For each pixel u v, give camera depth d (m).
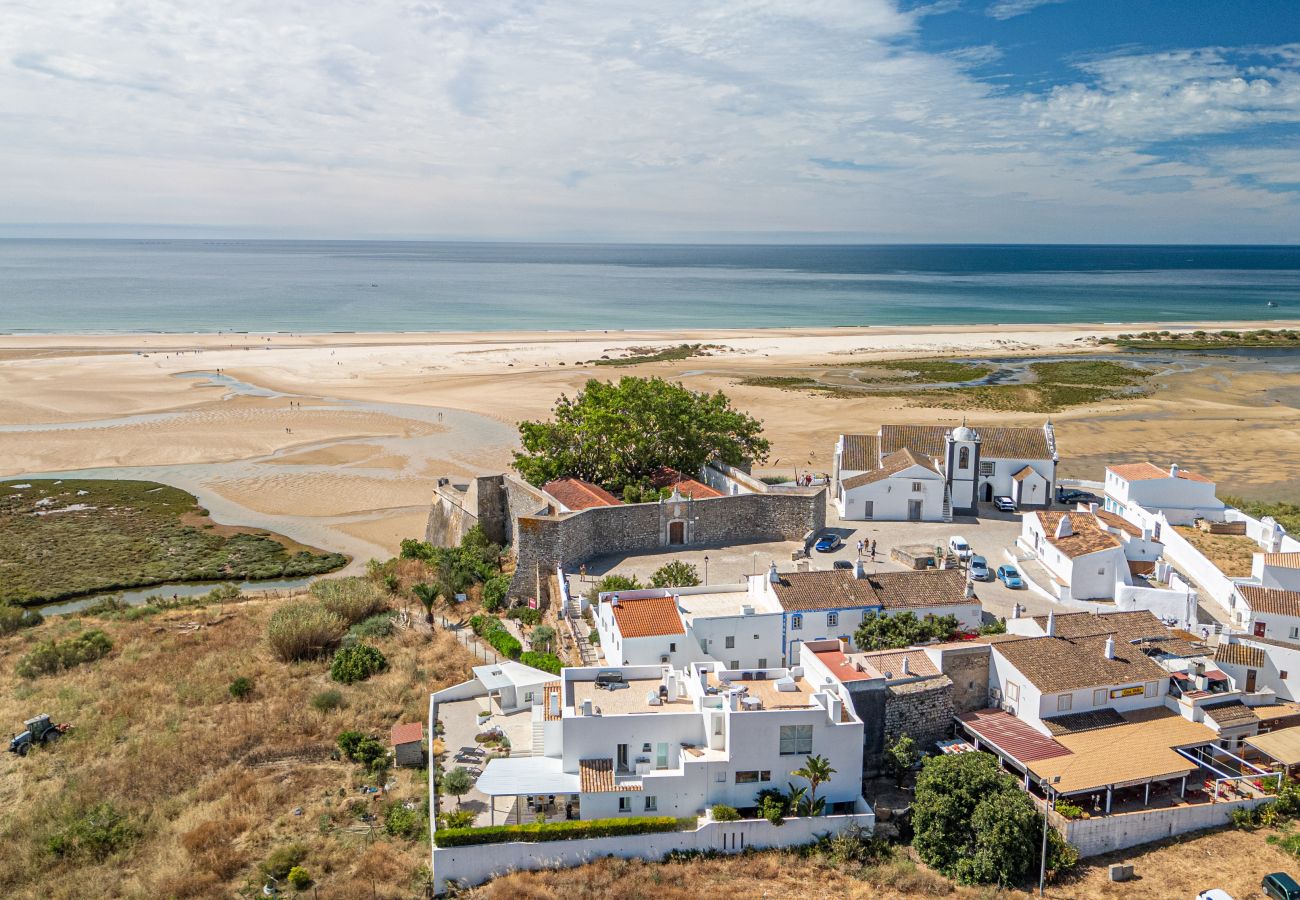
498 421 151.38
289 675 65.25
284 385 177.75
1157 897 40.62
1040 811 44.59
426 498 115.94
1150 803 46.78
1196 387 179.75
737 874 42.56
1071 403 164.75
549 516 76.56
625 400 96.88
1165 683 53.16
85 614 82.19
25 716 59.56
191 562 96.75
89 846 45.25
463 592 78.81
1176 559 77.12
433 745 53.38
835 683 48.66
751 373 194.00
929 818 44.28
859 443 98.31
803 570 67.81
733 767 45.66
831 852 44.06
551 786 45.19
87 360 199.25
